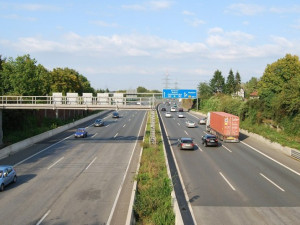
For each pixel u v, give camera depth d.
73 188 19.61
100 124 59.16
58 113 61.03
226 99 73.81
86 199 17.41
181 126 58.38
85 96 39.28
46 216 14.85
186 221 14.30
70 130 52.78
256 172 23.75
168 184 18.28
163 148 31.97
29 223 14.00
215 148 34.66
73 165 26.42
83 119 68.00
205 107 96.44
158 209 14.97
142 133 48.66
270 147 35.59
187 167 25.14
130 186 19.95
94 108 38.06
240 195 18.06
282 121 41.41
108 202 16.89
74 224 13.91
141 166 24.38
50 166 26.08
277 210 15.70
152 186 19.09
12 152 32.31
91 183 20.77
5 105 37.34
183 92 46.72
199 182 20.78
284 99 40.16
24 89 54.84
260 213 15.27
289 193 18.52
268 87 55.06
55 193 18.58
